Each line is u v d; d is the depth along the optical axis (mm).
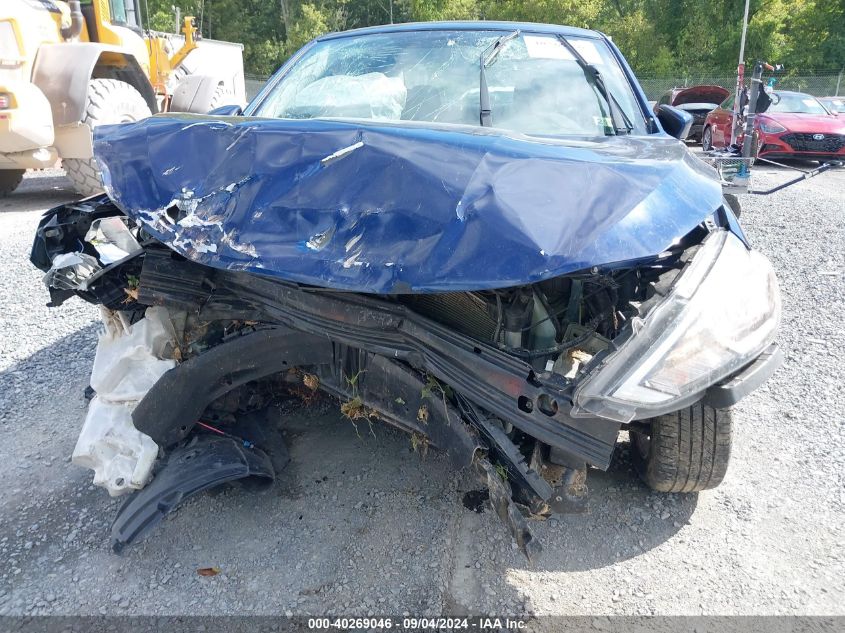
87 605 2330
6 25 7676
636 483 2988
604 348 2012
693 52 37969
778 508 2805
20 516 2799
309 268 2100
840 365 4117
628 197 1998
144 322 2838
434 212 2016
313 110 3418
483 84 3248
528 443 2240
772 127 12523
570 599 2350
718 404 2035
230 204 2330
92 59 8273
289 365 2584
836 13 36844
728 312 2006
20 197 9953
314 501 2871
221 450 2711
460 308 2299
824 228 7734
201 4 39062
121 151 2688
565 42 3584
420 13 38875
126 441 2682
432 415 2295
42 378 4027
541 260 1845
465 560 2527
